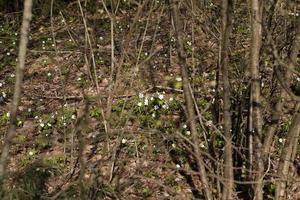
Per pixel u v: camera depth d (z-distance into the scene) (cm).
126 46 515
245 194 543
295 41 422
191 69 805
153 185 593
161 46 937
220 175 507
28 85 898
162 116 725
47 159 646
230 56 545
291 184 538
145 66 836
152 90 802
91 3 1185
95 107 743
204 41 817
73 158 644
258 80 446
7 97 864
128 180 599
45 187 586
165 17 967
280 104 455
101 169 595
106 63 897
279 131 620
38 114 785
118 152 639
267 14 468
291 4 492
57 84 885
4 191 514
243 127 516
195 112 596
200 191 580
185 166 615
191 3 528
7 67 1010
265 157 486
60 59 977
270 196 533
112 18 546
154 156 627
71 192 541
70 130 716
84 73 880
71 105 792
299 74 393
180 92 795
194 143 451
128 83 794
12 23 1305
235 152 535
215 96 542
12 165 656
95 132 689
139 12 491
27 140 716
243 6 664
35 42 1126
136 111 729
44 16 1275
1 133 741
